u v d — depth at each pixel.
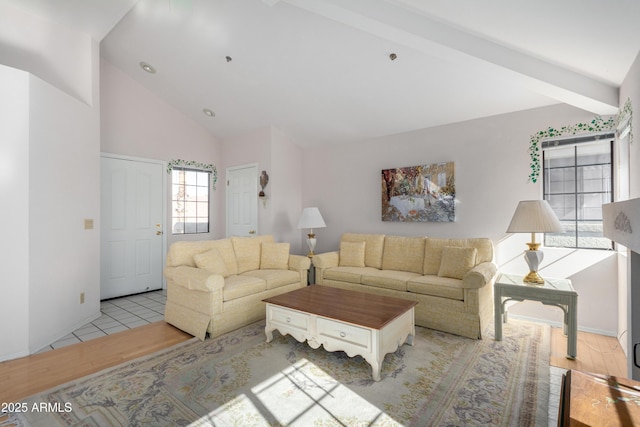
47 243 2.79
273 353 2.53
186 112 5.09
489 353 2.52
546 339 2.79
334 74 3.41
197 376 2.17
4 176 2.50
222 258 3.50
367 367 2.30
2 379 2.16
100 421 1.70
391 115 3.88
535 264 2.83
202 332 2.80
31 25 3.18
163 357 2.47
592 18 1.76
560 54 2.22
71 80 3.38
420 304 3.16
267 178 4.84
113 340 2.83
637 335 1.62
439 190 3.84
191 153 5.24
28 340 2.55
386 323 2.16
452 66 2.93
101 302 4.13
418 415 1.74
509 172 3.40
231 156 5.44
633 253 1.63
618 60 2.13
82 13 3.18
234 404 1.85
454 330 2.93
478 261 3.34
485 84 3.08
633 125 2.19
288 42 3.13
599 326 2.92
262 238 4.14
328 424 1.67
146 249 4.69
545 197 3.24
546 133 3.19
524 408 1.79
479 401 1.86
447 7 2.07
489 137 3.53
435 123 3.86
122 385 2.06
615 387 1.15
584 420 0.97
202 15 3.12
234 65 3.69
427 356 2.47
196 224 5.32
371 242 4.16
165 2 3.11
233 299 3.04
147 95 4.71
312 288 3.16
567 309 2.49
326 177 4.96
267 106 4.34
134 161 4.56
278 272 3.67
